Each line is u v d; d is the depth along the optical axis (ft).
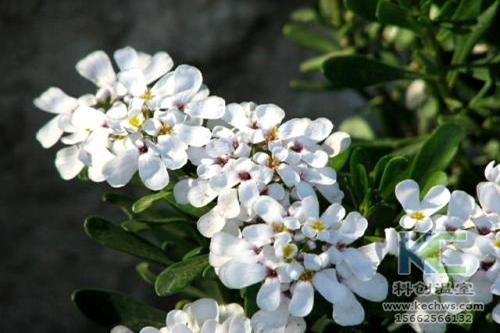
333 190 2.07
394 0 2.23
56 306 2.64
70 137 2.10
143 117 2.07
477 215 2.04
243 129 2.06
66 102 2.13
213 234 2.05
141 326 2.14
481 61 2.25
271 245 2.03
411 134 2.46
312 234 2.02
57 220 2.67
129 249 2.13
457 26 2.19
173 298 2.64
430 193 2.05
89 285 2.65
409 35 2.35
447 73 2.27
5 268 2.65
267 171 2.04
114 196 2.19
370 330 2.12
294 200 2.06
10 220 2.67
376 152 2.23
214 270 2.06
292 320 2.05
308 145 2.07
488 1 2.21
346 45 2.41
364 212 2.10
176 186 2.06
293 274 2.01
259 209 2.03
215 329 2.05
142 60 2.15
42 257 2.66
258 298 2.02
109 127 2.07
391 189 2.10
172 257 2.15
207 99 2.07
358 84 2.22
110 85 2.14
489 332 2.12
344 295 2.01
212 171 2.05
